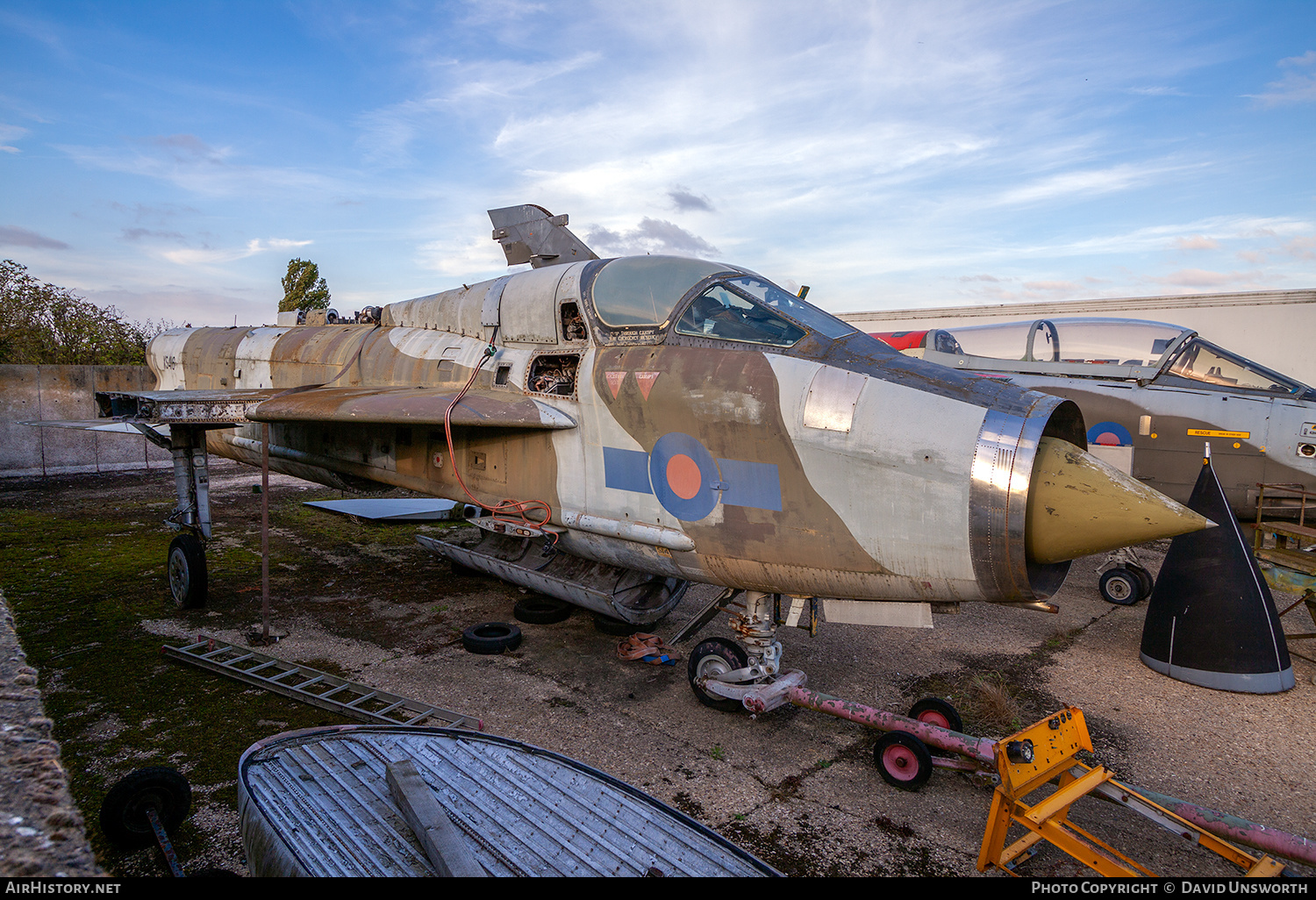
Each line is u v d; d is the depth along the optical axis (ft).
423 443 19.71
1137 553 30.07
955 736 11.47
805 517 12.48
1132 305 48.39
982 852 9.77
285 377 25.59
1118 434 27.20
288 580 24.07
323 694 14.78
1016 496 10.71
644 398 14.24
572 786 8.61
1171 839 10.87
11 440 42.47
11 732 7.50
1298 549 20.94
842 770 12.72
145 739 12.93
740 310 14.35
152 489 40.01
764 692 13.32
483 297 19.84
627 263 16.19
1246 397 25.31
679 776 12.33
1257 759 13.34
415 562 26.89
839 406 12.25
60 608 20.36
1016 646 19.31
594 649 18.35
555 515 16.10
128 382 45.93
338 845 7.08
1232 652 16.43
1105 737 14.16
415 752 9.18
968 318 54.54
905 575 11.93
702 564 13.93
